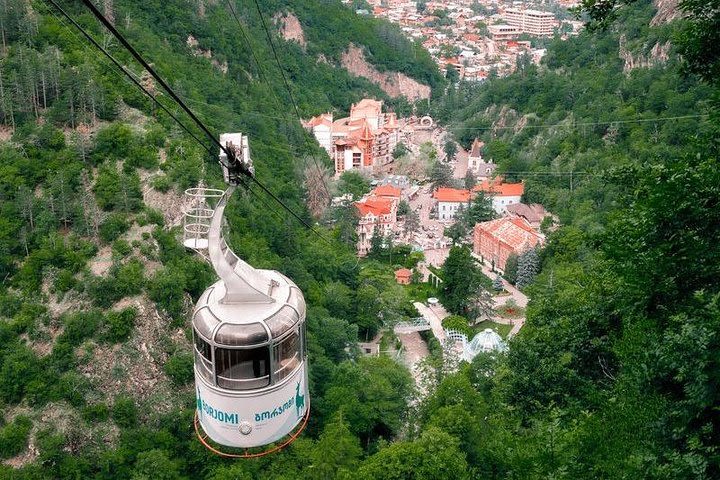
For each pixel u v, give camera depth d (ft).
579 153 514.68
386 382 263.90
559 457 96.84
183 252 282.56
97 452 232.12
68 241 274.98
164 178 302.45
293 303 78.59
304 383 81.10
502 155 606.55
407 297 391.65
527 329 171.63
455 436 198.80
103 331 252.21
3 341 245.04
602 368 141.69
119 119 331.36
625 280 83.51
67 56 336.08
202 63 492.13
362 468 193.98
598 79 569.23
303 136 575.79
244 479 219.61
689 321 71.97
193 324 76.18
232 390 74.59
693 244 76.74
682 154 88.74
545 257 416.26
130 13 455.22
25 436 228.22
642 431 85.76
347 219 483.51
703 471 66.18
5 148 295.69
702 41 95.14
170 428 241.55
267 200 406.21
